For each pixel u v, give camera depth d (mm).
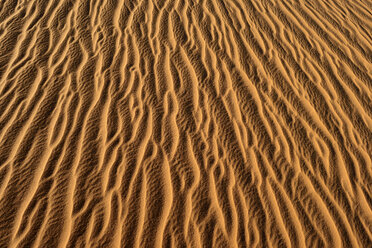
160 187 2934
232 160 3160
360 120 3568
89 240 2590
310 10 5160
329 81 3980
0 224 2621
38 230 2615
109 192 2871
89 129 3311
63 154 3098
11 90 3598
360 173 3125
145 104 3582
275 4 5211
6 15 4555
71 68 3895
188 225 2717
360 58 4340
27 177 2912
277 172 3094
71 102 3535
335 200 2934
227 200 2885
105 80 3791
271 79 3957
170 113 3518
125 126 3367
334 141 3363
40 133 3236
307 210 2859
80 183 2912
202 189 2945
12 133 3213
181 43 4340
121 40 4305
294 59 4246
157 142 3258
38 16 4582
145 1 4973
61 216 2703
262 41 4484
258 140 3334
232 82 3885
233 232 2695
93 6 4801
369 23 5000
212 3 5078
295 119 3541
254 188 2973
